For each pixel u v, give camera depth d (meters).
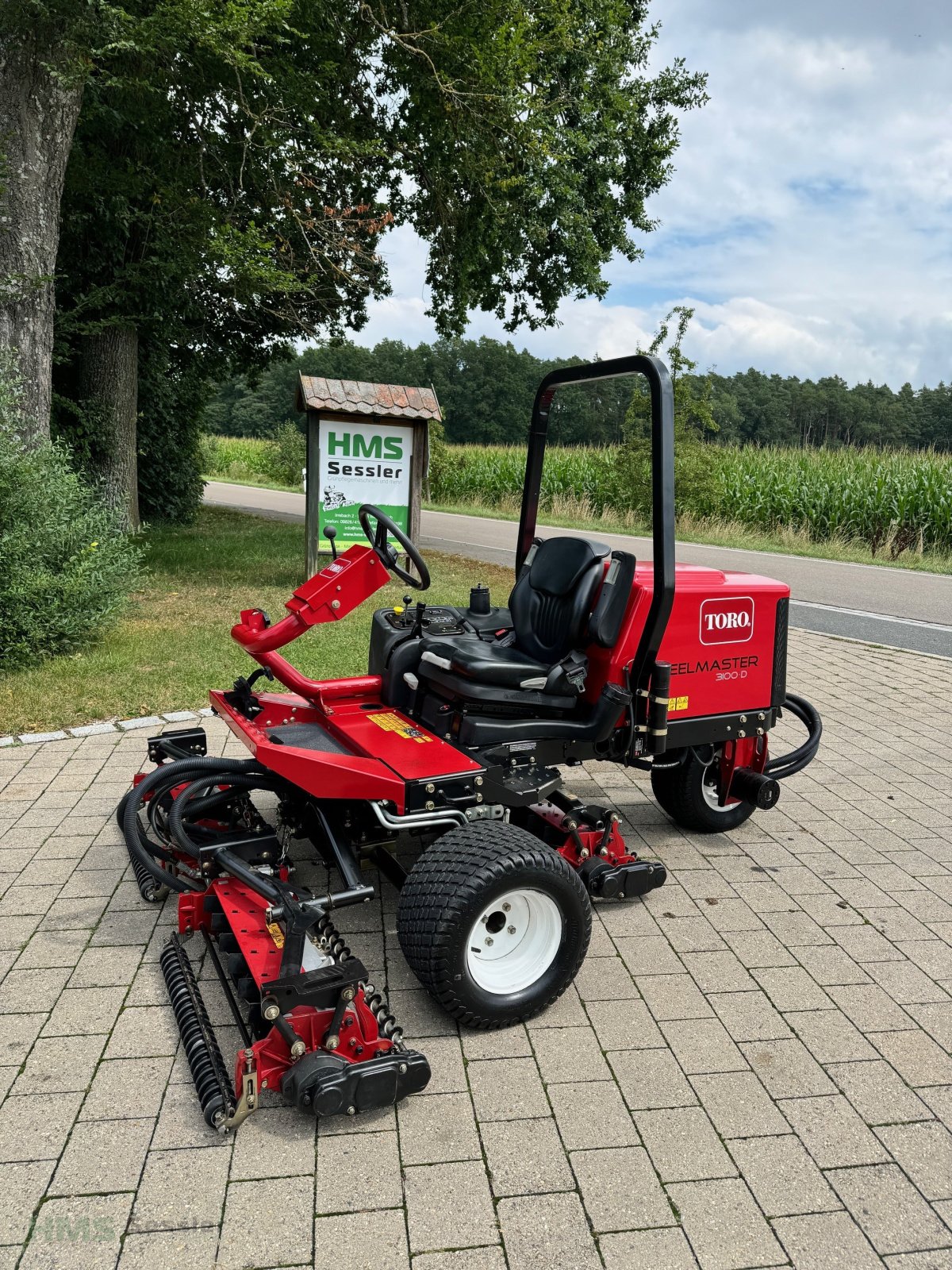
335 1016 2.55
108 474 12.42
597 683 3.72
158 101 9.52
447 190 12.55
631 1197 2.36
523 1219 2.28
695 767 4.35
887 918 3.84
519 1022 3.05
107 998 3.11
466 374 78.00
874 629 9.96
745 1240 2.24
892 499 18.14
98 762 5.20
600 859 3.67
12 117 7.78
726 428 67.19
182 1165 2.42
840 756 5.88
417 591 10.34
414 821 3.20
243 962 2.95
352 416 10.18
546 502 23.28
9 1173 2.38
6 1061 2.79
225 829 3.76
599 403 70.31
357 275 11.16
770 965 3.46
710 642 3.94
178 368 15.81
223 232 9.60
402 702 3.90
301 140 10.58
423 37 10.33
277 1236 2.21
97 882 3.88
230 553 12.60
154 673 6.69
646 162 14.28
